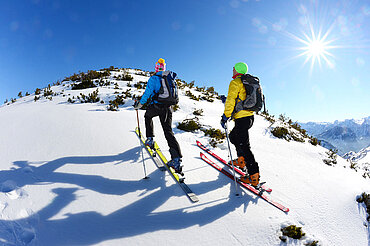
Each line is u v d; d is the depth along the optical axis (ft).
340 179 14.61
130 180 10.00
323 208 10.21
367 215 11.04
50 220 6.82
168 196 9.10
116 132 15.90
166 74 10.71
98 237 6.46
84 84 37.88
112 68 59.11
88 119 18.54
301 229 8.18
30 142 12.68
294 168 14.61
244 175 11.41
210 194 9.60
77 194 8.35
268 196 10.27
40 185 8.52
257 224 7.89
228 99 9.95
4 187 7.87
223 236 7.16
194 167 12.09
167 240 6.70
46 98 31.09
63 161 10.87
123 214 7.69
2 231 5.89
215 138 17.90
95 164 11.01
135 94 31.50
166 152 13.41
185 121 21.17
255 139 20.10
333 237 8.57
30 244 5.83
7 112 20.08
